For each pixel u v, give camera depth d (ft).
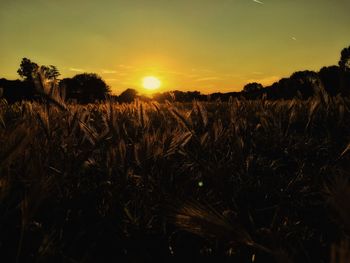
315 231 4.74
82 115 6.85
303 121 8.87
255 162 6.36
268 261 4.14
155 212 4.85
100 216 4.83
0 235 4.02
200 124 7.14
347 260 1.99
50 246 3.58
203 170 5.58
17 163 5.27
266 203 5.39
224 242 4.33
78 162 5.34
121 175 5.14
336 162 6.35
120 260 4.19
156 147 5.53
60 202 4.79
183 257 4.32
